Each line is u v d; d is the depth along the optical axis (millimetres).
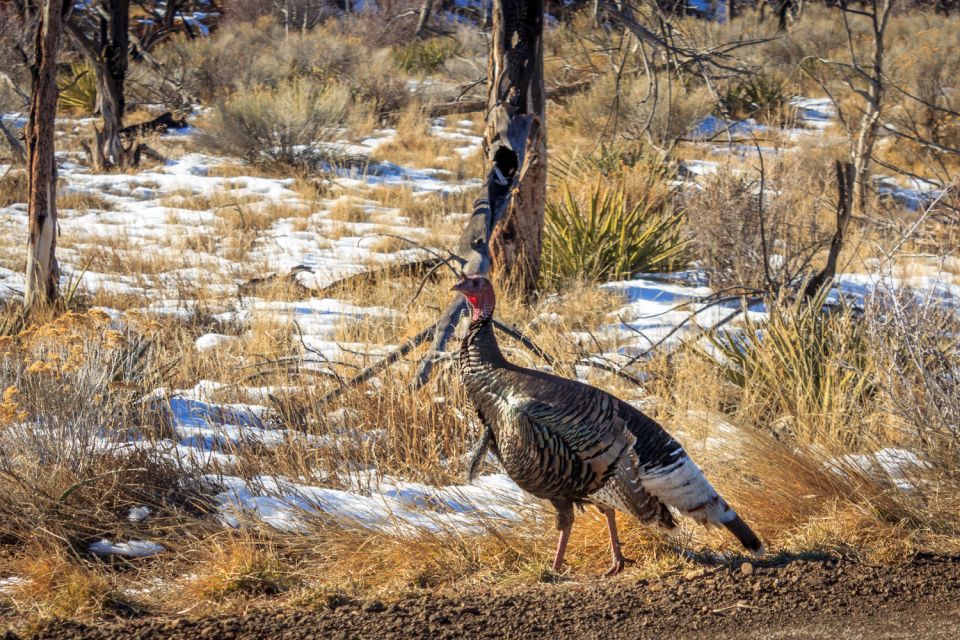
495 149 29016
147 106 75750
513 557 14859
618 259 35875
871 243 37906
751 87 69938
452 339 23938
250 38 95250
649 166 48344
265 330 27359
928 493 16219
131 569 14664
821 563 14047
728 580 13609
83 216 45656
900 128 58469
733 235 33125
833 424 18953
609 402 13016
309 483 17953
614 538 14273
